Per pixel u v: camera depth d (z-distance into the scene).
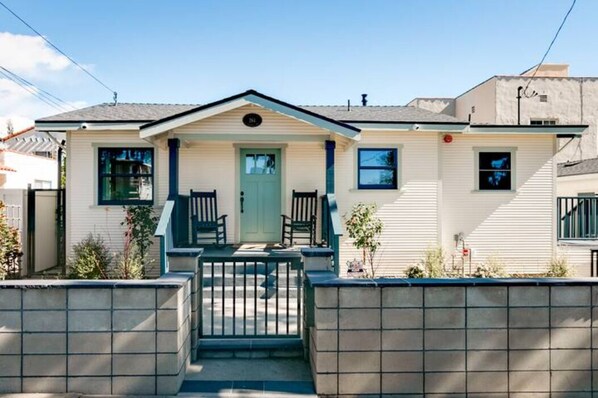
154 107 10.63
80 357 3.21
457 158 9.40
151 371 3.22
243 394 3.24
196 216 8.48
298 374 3.64
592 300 3.29
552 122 17.77
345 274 8.92
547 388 3.25
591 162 15.30
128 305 3.23
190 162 9.07
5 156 15.29
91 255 7.95
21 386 3.18
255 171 9.23
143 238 8.23
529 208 9.45
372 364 3.20
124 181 8.93
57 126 8.45
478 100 18.86
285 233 8.91
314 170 9.19
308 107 11.51
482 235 9.39
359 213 8.82
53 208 9.48
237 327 4.90
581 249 9.48
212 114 7.36
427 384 3.21
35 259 8.77
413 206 9.16
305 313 3.94
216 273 7.09
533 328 3.26
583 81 17.89
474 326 3.24
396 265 9.10
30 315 3.20
